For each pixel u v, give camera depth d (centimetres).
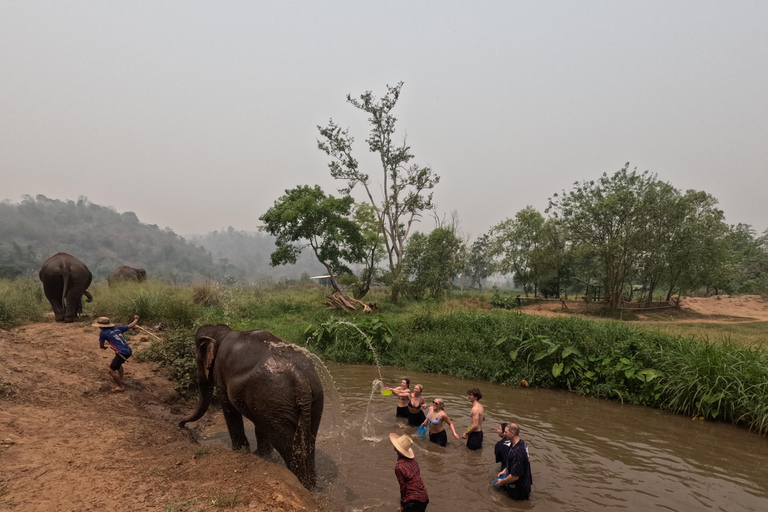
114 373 696
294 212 2289
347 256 2541
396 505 495
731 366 891
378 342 1397
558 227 2881
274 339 561
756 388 842
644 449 714
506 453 570
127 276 1816
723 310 2684
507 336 1240
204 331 641
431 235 2875
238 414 576
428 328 1471
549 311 2602
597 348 1095
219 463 465
